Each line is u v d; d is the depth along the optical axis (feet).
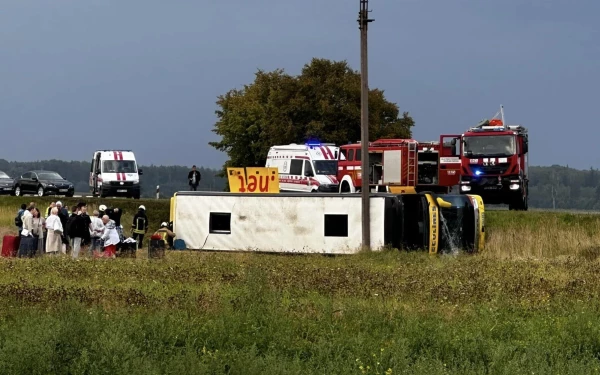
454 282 114.73
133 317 77.05
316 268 134.41
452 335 73.51
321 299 94.63
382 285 109.19
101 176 289.53
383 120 377.50
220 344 70.44
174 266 134.31
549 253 168.96
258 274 91.35
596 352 72.64
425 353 69.46
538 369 62.85
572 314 85.30
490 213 196.85
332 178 256.32
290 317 78.74
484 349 69.87
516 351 69.51
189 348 65.98
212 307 83.82
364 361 65.67
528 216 192.24
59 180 305.32
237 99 407.64
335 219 179.52
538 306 93.45
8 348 62.54
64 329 64.54
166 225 190.19
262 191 192.65
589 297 99.45
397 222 175.11
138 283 112.98
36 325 68.28
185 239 188.34
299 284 109.19
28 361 60.75
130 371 59.47
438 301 96.12
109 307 85.76
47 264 134.41
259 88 414.00
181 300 89.04
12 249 165.58
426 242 169.68
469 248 170.50
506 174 218.38
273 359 63.05
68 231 155.22
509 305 92.73
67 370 60.59
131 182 289.12
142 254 166.91
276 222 182.80
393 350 66.90
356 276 120.47
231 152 395.14
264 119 377.09
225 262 144.46
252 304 80.18
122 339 63.87
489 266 138.00
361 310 84.79
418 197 173.99
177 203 188.96
